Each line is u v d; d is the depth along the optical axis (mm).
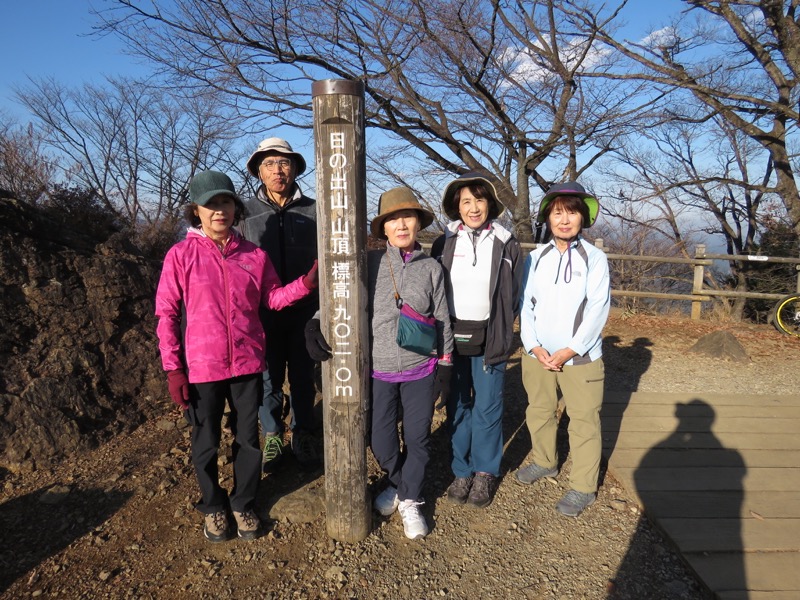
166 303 2322
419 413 2541
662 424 3990
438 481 3160
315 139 2232
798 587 2301
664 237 13406
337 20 6809
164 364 2328
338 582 2328
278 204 3068
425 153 9148
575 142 7809
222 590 2271
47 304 3619
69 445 3184
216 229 2344
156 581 2311
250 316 2471
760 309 10953
